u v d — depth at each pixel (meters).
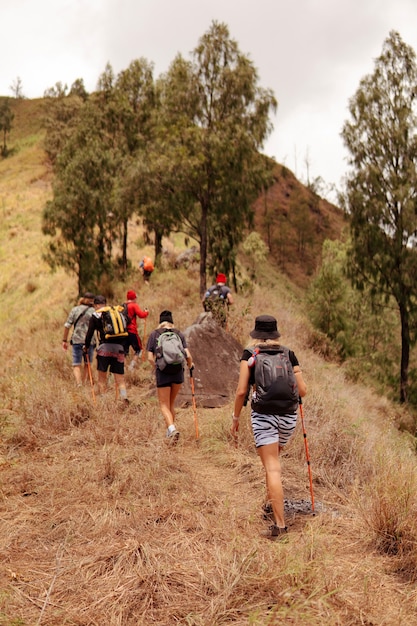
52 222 24.95
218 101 21.09
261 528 4.68
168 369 7.56
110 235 27.02
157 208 21.81
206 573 3.76
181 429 8.06
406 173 30.41
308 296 27.89
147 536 4.36
